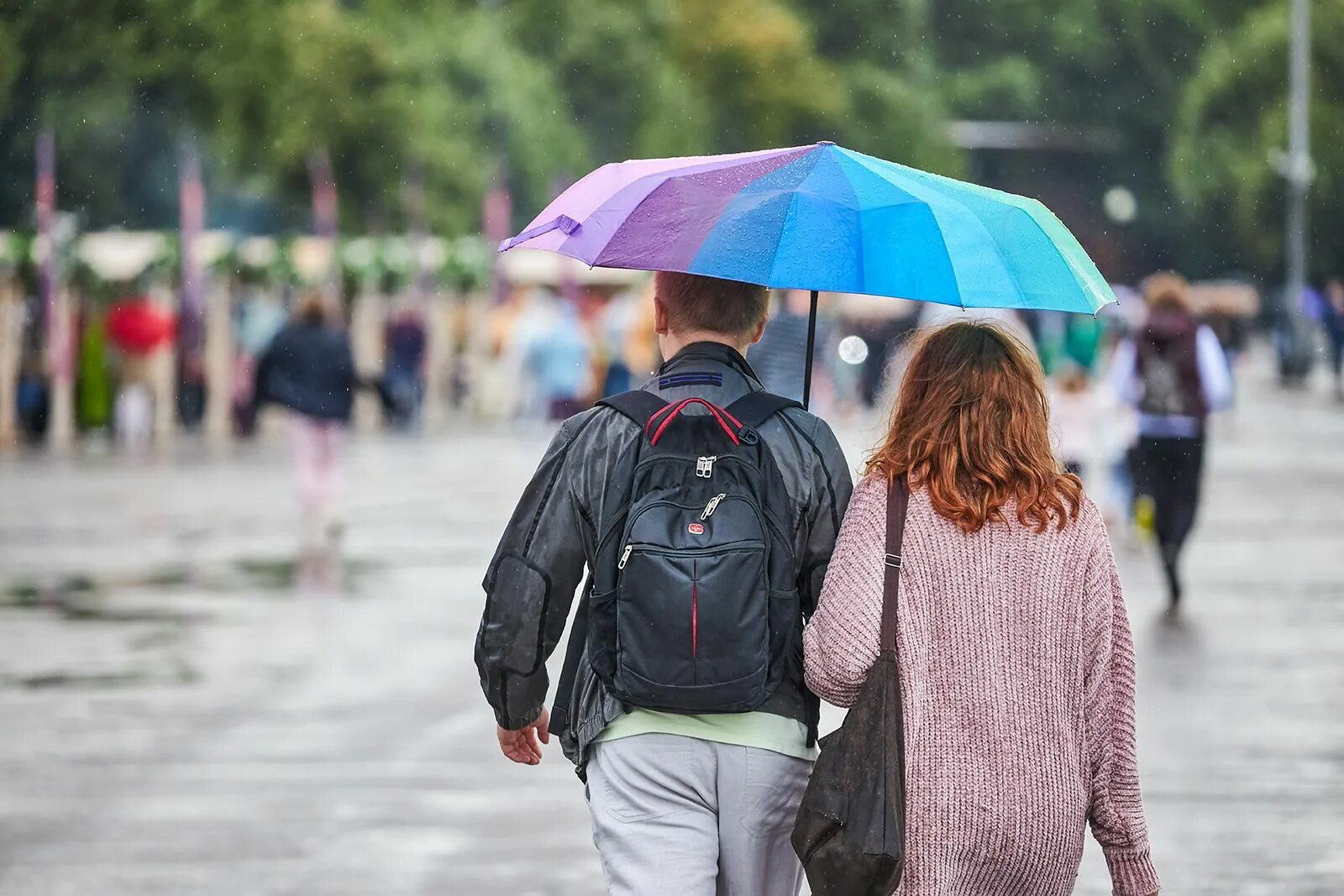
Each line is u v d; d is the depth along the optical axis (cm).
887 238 1055
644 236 1066
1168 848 1994
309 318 4762
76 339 8394
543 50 17825
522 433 9100
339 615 3544
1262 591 3856
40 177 9300
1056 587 1018
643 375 9406
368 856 1956
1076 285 1085
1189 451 3619
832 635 1016
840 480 1078
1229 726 2573
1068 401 5047
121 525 5084
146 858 1944
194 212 9525
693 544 1020
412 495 5875
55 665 3028
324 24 12400
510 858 1952
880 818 986
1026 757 1000
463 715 2655
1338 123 19112
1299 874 1906
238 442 8606
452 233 13862
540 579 1076
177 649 3173
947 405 1039
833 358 10275
